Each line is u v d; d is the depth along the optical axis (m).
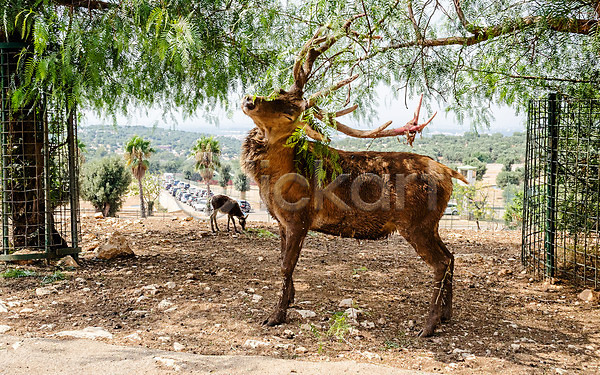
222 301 5.05
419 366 3.63
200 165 33.06
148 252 7.42
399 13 4.03
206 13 4.88
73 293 5.25
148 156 39.62
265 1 4.21
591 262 6.71
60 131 6.58
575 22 5.02
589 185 6.23
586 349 4.09
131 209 47.69
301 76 3.97
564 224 6.52
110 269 6.31
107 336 3.95
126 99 5.79
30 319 4.41
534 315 5.05
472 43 5.32
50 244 6.37
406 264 7.16
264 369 3.35
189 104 6.14
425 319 4.78
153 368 3.30
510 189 20.50
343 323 4.41
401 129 3.87
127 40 3.92
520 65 5.93
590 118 5.92
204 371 3.29
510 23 4.90
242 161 4.52
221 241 8.51
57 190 6.77
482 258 7.62
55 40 4.07
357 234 4.70
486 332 4.48
